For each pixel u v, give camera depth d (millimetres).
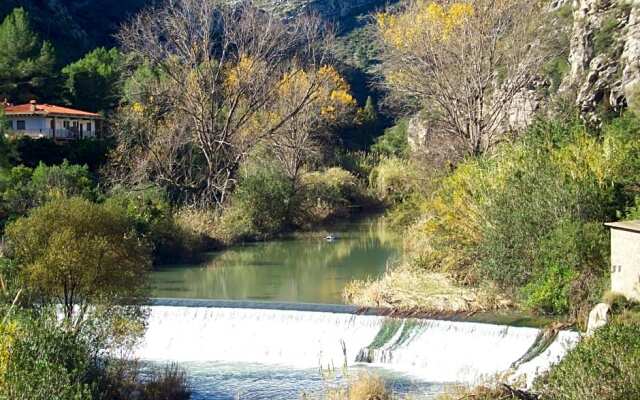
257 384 19469
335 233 47344
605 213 23141
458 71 39062
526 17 39219
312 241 43719
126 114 48656
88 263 18266
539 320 21438
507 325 20906
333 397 17781
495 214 24422
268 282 31172
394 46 42219
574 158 24859
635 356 12648
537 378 15695
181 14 49031
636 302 18578
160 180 45781
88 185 39469
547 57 40812
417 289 25281
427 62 40000
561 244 21750
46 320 16094
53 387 13562
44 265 18031
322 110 64000
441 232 28703
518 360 19406
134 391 18031
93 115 61688
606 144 24875
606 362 12633
